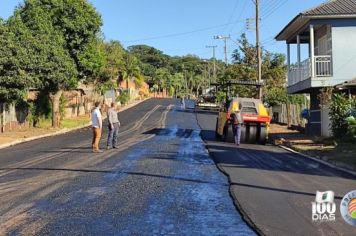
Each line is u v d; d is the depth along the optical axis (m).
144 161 17.38
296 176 14.20
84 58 40.31
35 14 37.22
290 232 8.09
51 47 35.25
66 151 21.62
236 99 26.75
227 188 12.16
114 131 22.52
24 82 31.69
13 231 8.34
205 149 21.92
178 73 161.50
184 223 8.79
